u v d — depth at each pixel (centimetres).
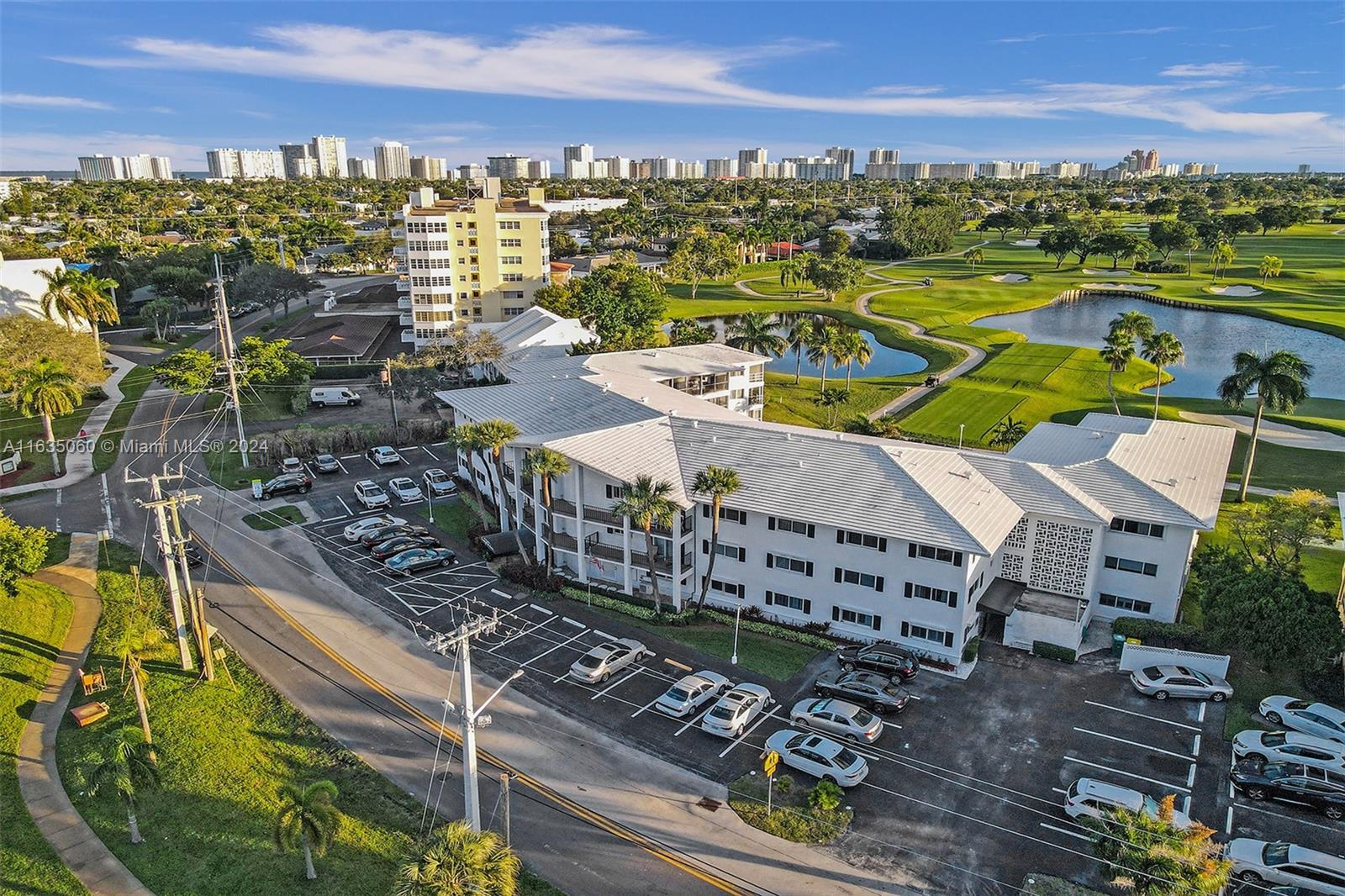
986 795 3647
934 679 4553
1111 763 3847
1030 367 12538
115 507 6931
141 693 3969
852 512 4894
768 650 4900
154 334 13600
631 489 5197
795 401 10831
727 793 3681
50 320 9925
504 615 5259
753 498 5181
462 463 7550
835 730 4031
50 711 4331
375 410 9844
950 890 3136
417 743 4016
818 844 3372
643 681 4562
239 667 4644
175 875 3262
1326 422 9544
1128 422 6656
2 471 7619
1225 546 5994
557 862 3275
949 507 4784
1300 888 3050
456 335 10375
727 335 15188
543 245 13912
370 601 5419
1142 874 2762
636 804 3612
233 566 5891
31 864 3303
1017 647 4906
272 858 3328
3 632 4866
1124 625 4891
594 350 10331
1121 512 5050
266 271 14688
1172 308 18850
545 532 5859
